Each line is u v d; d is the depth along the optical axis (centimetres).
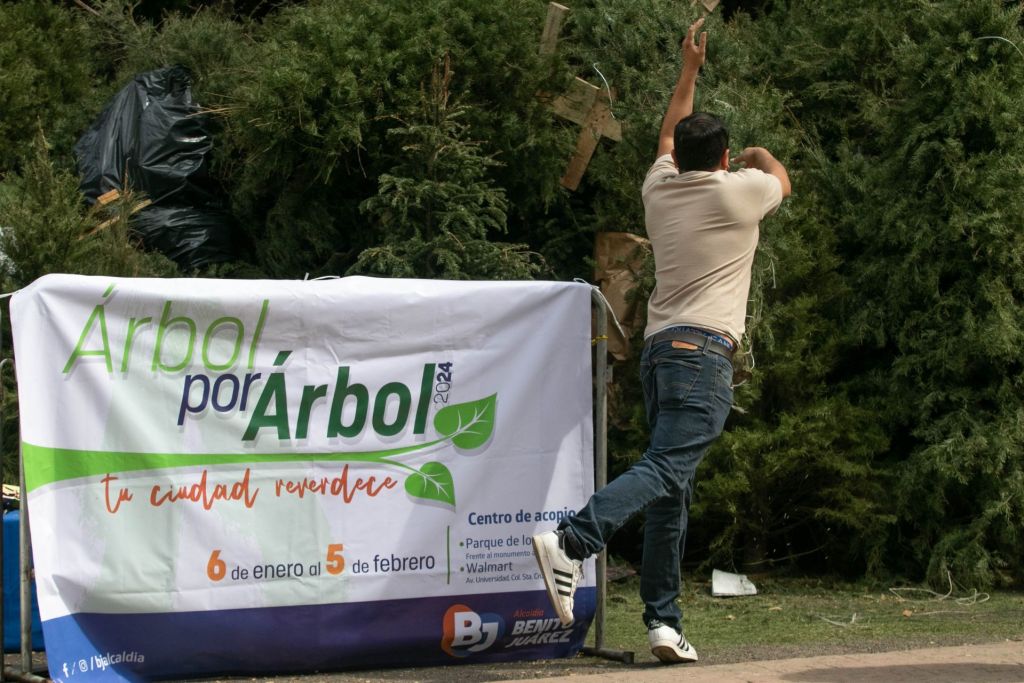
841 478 1101
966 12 1097
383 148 1155
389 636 714
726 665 700
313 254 1213
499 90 1184
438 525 723
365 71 1123
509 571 734
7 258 1008
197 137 1268
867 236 1166
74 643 659
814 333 1138
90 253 1055
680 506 710
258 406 700
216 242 1248
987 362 1085
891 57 1281
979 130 1099
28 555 687
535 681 649
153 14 1755
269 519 696
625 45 1191
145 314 688
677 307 701
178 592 679
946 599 1025
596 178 1196
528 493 739
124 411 679
